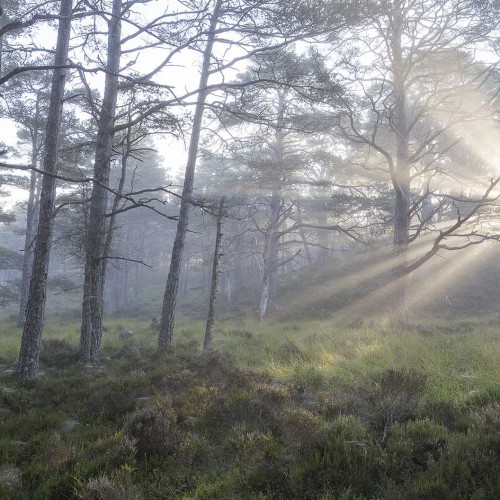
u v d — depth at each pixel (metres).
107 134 13.91
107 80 13.94
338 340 14.71
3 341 17.03
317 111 19.39
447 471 4.67
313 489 4.70
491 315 24.75
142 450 5.96
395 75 17.34
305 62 17.75
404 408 6.45
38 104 26.14
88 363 12.75
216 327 23.28
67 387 9.32
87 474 5.41
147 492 5.06
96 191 13.98
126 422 6.70
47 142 11.07
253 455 5.48
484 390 7.16
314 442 5.47
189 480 5.27
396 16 15.97
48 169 11.01
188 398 7.72
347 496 4.45
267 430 6.17
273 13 11.24
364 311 26.94
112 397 8.38
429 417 6.32
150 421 6.31
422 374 7.62
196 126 16.62
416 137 27.06
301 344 14.18
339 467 4.98
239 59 12.51
